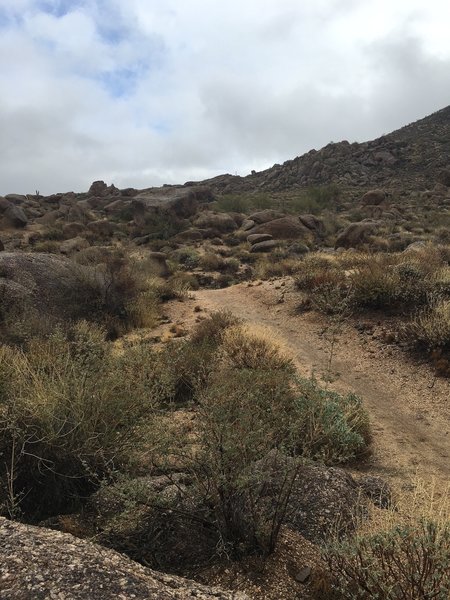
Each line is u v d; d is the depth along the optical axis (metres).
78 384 4.42
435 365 8.34
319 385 7.96
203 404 3.66
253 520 3.25
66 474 3.96
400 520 3.48
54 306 12.66
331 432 5.12
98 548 2.65
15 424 3.89
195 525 3.35
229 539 3.23
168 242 31.72
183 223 36.25
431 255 15.33
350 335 10.50
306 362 9.24
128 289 14.65
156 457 4.23
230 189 89.62
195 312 14.52
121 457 4.15
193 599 2.37
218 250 29.41
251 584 2.98
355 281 12.06
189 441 3.58
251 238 31.09
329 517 3.82
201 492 3.36
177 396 6.39
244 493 3.34
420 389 7.81
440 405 7.22
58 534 2.72
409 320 10.48
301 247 27.83
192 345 8.62
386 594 2.50
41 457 3.92
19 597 2.11
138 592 2.28
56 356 5.98
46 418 3.91
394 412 7.15
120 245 30.03
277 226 33.00
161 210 37.69
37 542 2.56
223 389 3.81
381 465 5.48
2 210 37.06
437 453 5.84
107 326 12.38
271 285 16.97
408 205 52.97
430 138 89.94
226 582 3.01
